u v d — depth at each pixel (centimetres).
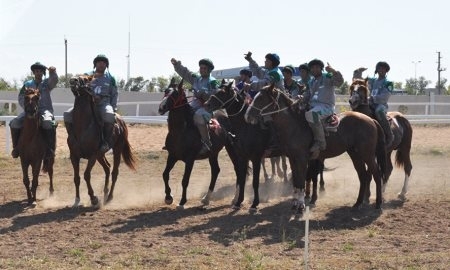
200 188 1455
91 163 1195
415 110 3850
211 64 1237
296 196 1176
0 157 1777
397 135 1317
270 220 1102
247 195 1367
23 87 1252
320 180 1362
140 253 853
